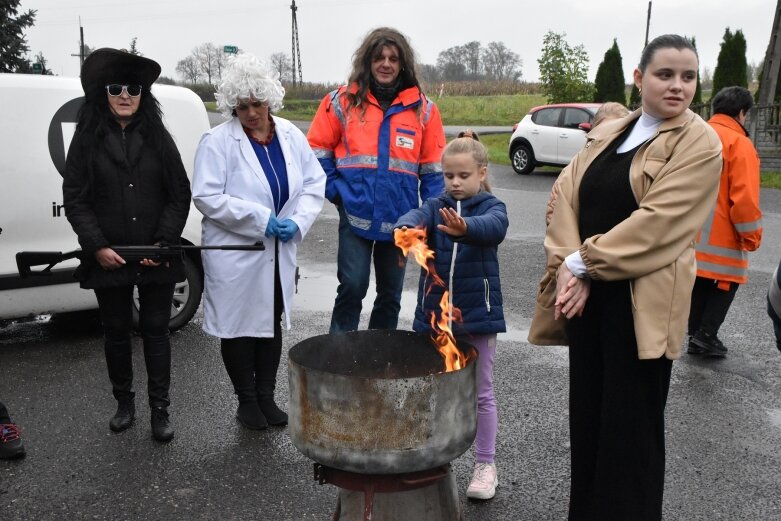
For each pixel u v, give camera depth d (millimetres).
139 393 4594
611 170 2684
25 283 5125
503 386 4730
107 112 3859
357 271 4406
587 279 2631
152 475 3578
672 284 2535
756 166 4996
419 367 2887
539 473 3615
